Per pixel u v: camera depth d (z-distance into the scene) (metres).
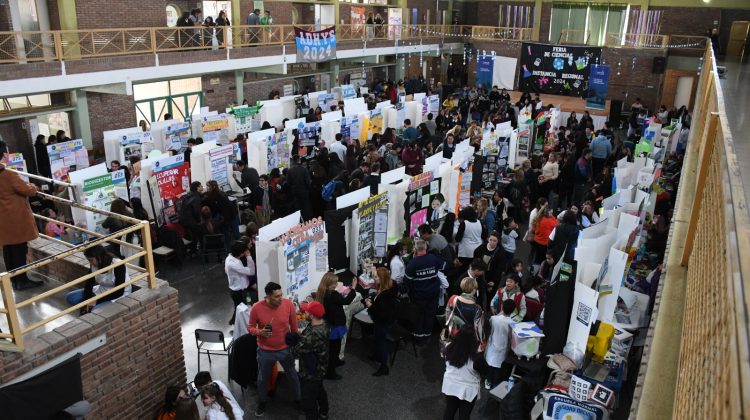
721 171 2.58
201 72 16.64
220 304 8.98
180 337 6.32
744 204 1.80
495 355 6.32
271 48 19.02
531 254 9.76
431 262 7.45
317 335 6.03
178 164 10.66
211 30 17.69
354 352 7.82
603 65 25.94
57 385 5.06
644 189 9.88
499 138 13.38
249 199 11.52
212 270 10.13
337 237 8.34
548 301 6.15
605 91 25.67
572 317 6.20
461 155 11.16
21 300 6.24
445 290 8.23
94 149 15.36
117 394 5.72
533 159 13.64
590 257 6.69
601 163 14.45
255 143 12.90
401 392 7.00
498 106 21.02
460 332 5.72
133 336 5.77
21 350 4.83
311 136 14.45
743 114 8.06
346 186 11.30
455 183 10.86
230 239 10.57
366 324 7.97
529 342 6.15
